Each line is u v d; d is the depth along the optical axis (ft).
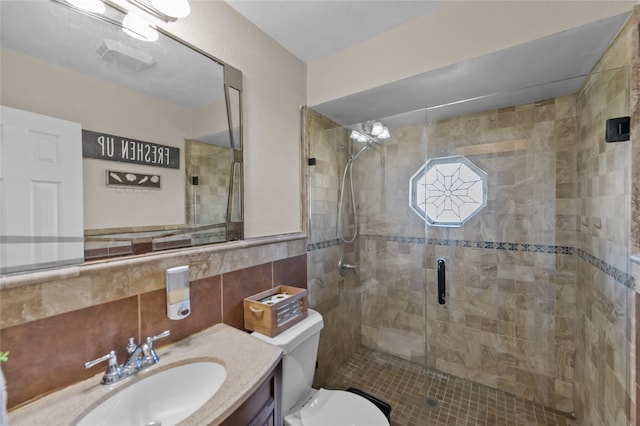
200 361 3.02
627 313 3.51
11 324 2.26
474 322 6.41
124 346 2.95
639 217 3.31
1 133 2.30
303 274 5.72
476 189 6.31
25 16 2.46
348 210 7.19
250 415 2.56
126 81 3.12
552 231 5.58
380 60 4.96
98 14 2.88
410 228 7.09
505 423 5.28
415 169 6.94
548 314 5.66
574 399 5.38
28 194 2.43
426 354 6.88
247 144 4.53
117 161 3.04
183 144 3.67
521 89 5.10
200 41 3.82
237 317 4.24
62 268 2.56
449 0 4.24
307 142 5.83
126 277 2.97
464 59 4.17
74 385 2.58
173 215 3.55
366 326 7.53
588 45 3.79
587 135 4.71
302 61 5.77
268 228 4.93
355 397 4.51
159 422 2.65
